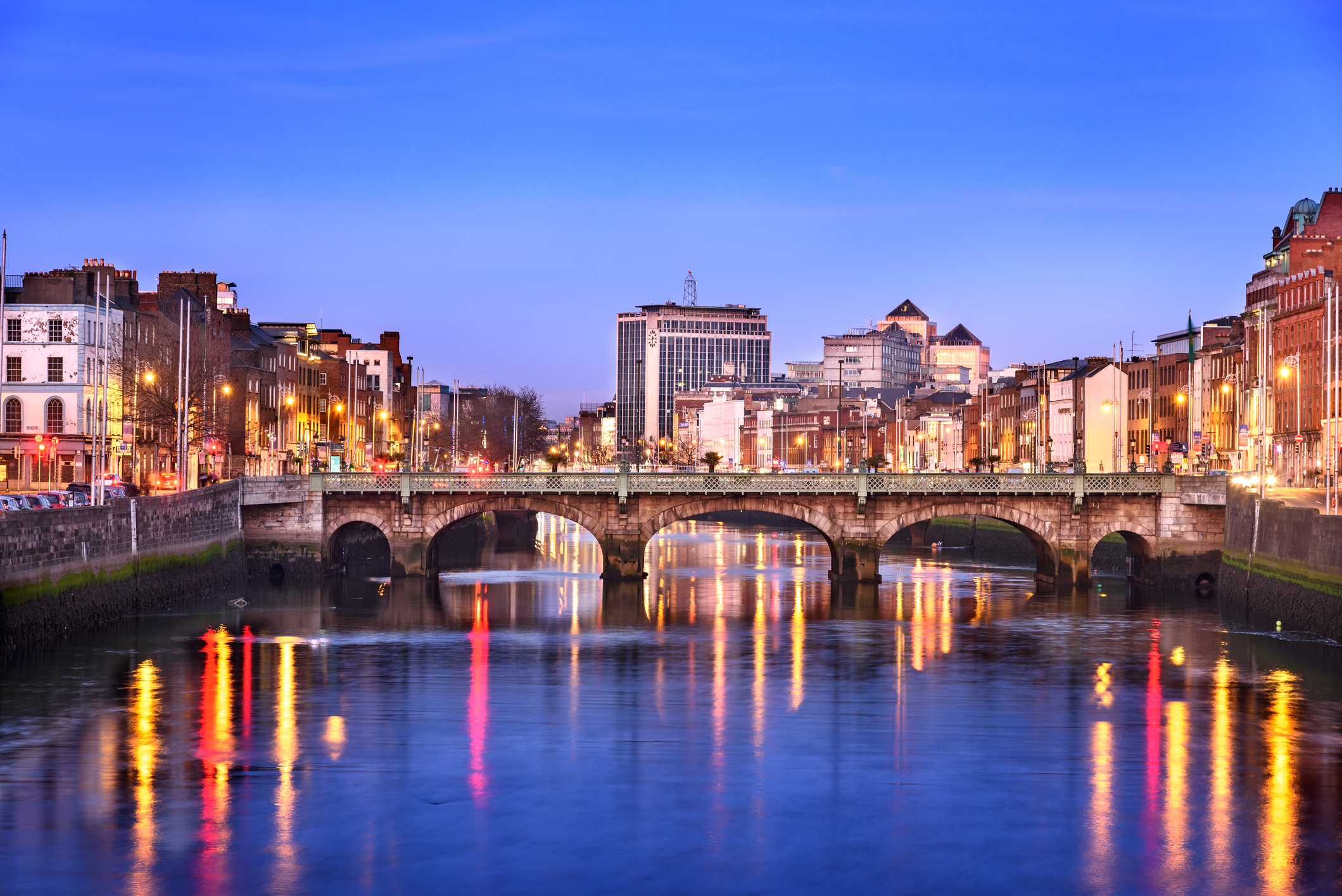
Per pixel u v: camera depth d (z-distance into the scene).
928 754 59.12
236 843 47.50
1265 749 60.50
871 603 111.88
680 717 65.94
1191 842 48.34
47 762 56.75
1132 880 44.97
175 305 151.12
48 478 135.25
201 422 140.62
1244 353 163.12
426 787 53.72
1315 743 61.50
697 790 53.53
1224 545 114.75
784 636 92.94
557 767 56.56
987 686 74.12
